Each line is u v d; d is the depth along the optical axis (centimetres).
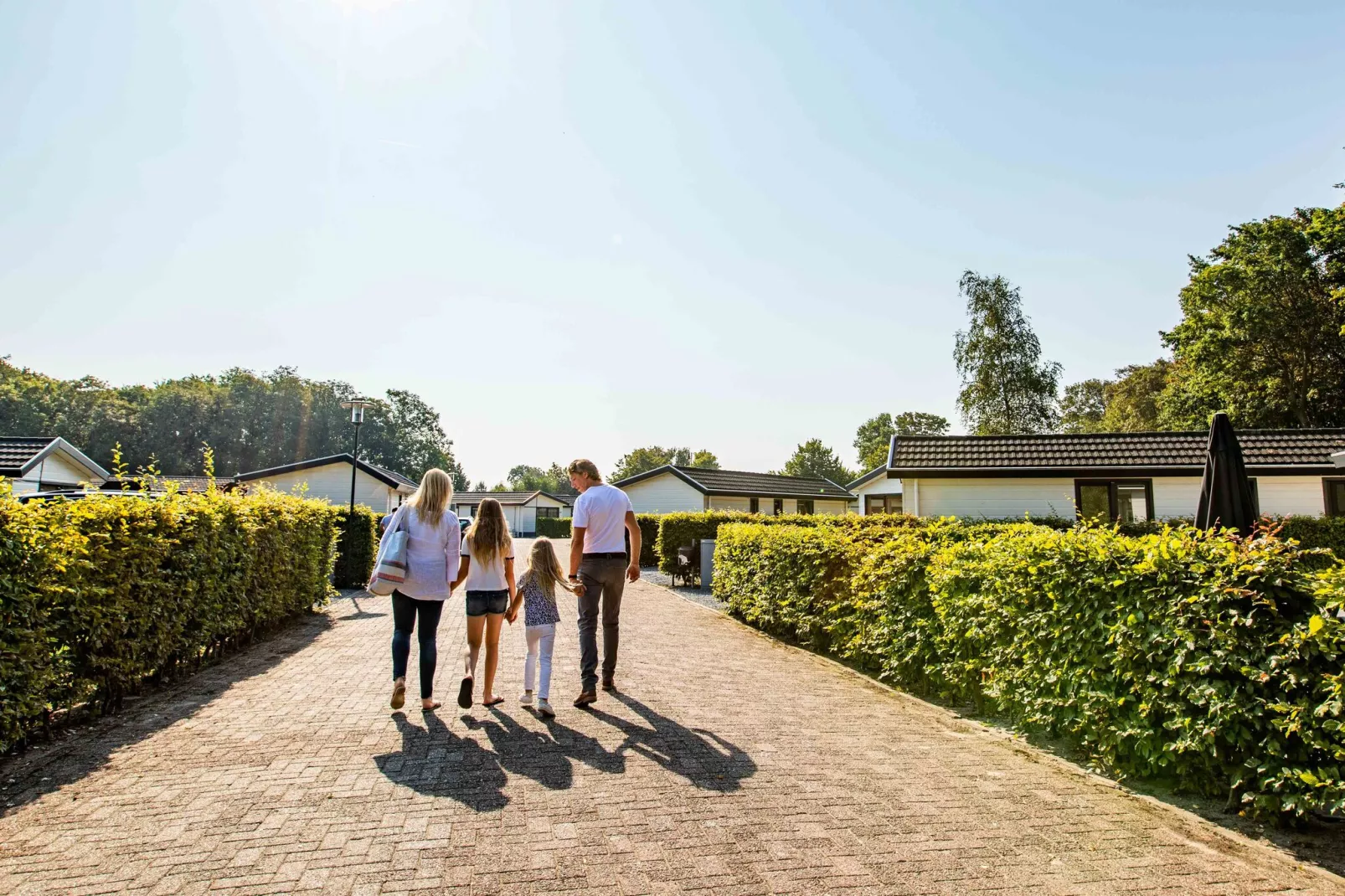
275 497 1027
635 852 337
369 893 296
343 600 1436
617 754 481
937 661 659
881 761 480
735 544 1245
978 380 4091
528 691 604
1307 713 359
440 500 591
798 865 327
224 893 295
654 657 849
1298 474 1814
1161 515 1873
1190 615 414
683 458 11469
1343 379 3331
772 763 470
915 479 2006
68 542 491
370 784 420
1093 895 305
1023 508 1945
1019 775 457
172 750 479
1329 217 2798
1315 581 377
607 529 643
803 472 9525
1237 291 3403
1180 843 359
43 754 470
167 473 6831
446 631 1041
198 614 716
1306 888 313
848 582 803
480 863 323
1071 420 7069
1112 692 457
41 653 473
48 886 299
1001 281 4119
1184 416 3862
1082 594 490
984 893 304
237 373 7762
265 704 604
